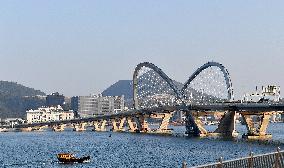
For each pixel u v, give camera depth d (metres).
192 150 173.75
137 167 118.94
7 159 161.88
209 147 185.38
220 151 163.75
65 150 199.25
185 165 32.28
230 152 158.00
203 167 33.84
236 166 36.50
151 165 122.50
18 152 195.25
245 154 148.00
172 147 194.62
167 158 143.50
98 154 169.75
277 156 40.69
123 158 149.00
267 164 39.62
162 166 118.62
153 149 186.50
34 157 166.62
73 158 139.25
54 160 151.62
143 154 163.00
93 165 129.88
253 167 38.22
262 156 39.19
